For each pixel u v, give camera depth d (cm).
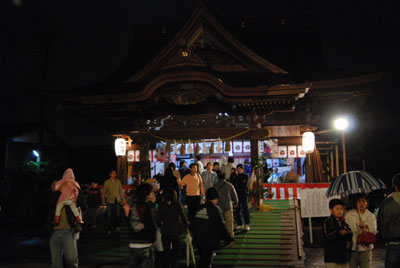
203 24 1705
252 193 1468
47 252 1259
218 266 1078
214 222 743
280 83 1480
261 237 1215
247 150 1788
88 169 2888
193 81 1511
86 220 1406
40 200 1692
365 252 715
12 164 2444
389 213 623
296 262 1079
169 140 1661
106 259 1166
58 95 1677
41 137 2662
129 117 1742
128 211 725
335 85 1683
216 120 1628
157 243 846
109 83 1919
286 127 1761
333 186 753
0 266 1093
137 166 1666
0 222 2047
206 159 2312
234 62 1764
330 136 2030
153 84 1538
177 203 877
